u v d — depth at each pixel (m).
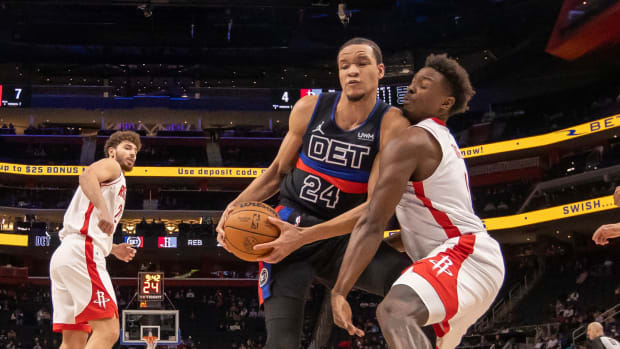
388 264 3.66
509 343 24.45
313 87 38.31
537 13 31.77
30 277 33.94
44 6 32.31
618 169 28.42
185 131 38.06
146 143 38.53
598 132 30.08
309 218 3.95
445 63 3.28
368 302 32.50
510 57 34.12
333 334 29.67
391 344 2.63
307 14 33.84
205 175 36.06
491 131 36.03
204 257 35.84
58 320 4.76
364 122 3.89
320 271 3.96
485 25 33.97
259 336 31.36
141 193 37.41
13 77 37.12
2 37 34.91
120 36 35.00
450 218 3.04
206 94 37.28
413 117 3.37
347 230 3.59
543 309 28.92
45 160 35.94
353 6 28.92
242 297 34.81
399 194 2.97
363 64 3.81
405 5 33.66
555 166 32.47
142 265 35.19
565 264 31.70
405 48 36.25
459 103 3.30
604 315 23.61
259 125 38.19
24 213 34.12
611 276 27.94
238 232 3.43
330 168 3.93
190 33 34.91
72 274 4.64
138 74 37.44
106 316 4.69
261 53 37.31
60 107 36.53
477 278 2.91
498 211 32.44
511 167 34.66
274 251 3.47
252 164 37.12
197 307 33.50
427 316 2.73
